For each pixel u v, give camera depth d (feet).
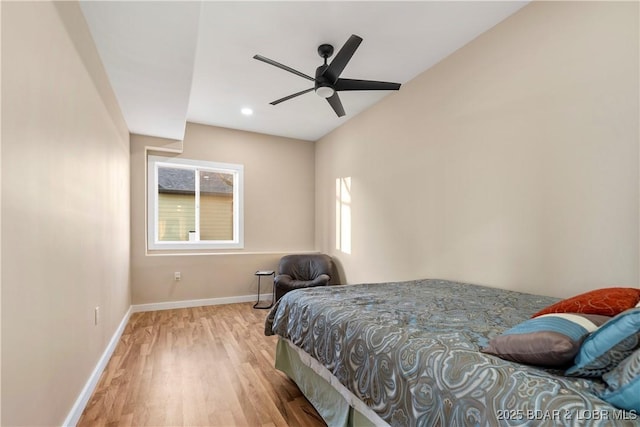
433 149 9.98
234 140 16.14
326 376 5.75
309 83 11.02
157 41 7.02
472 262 8.65
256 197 16.63
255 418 6.08
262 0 7.04
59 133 4.98
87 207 6.59
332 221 16.16
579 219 6.35
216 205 16.31
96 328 7.34
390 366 4.15
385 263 12.15
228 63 9.70
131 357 8.85
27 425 3.93
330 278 14.70
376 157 12.75
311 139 17.88
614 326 2.79
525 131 7.37
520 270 7.45
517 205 7.52
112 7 5.92
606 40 5.97
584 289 6.25
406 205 11.11
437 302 6.39
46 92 4.48
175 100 10.12
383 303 6.32
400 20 7.80
